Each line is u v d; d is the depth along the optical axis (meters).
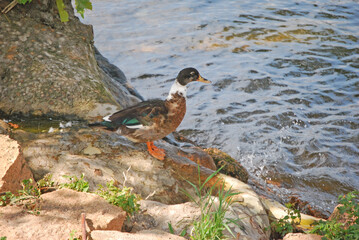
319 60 19.27
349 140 14.19
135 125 8.61
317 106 16.05
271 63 18.95
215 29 22.06
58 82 11.30
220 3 25.44
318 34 21.78
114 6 24.44
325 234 7.26
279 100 16.34
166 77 17.97
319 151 13.59
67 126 10.43
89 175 8.15
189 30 21.89
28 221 5.81
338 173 12.68
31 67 11.38
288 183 12.25
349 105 16.14
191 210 7.25
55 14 12.70
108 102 11.40
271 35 21.58
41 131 10.16
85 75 11.83
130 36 21.30
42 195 6.59
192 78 8.57
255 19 23.28
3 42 11.54
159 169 8.88
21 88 11.05
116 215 6.21
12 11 12.08
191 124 14.86
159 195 8.35
